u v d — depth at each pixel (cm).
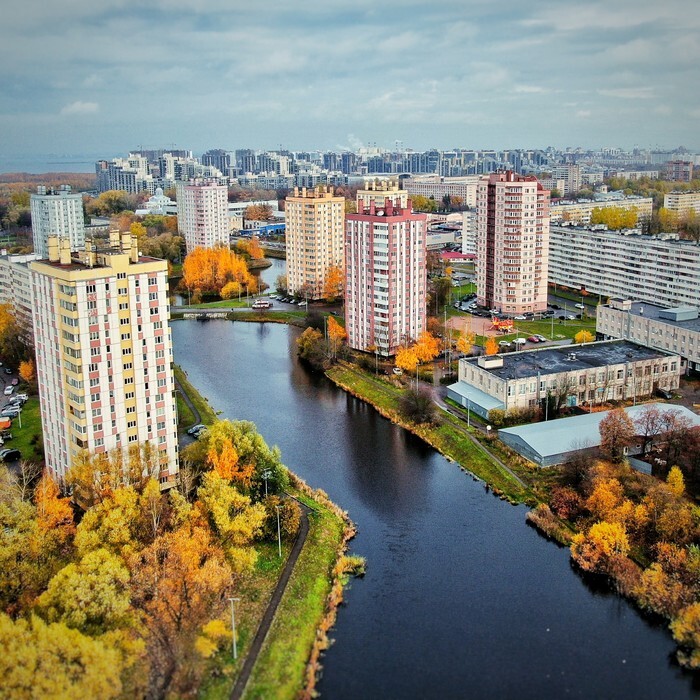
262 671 14275
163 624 14588
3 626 12925
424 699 14012
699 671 14738
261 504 18900
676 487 19562
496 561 18438
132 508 17425
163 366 19988
